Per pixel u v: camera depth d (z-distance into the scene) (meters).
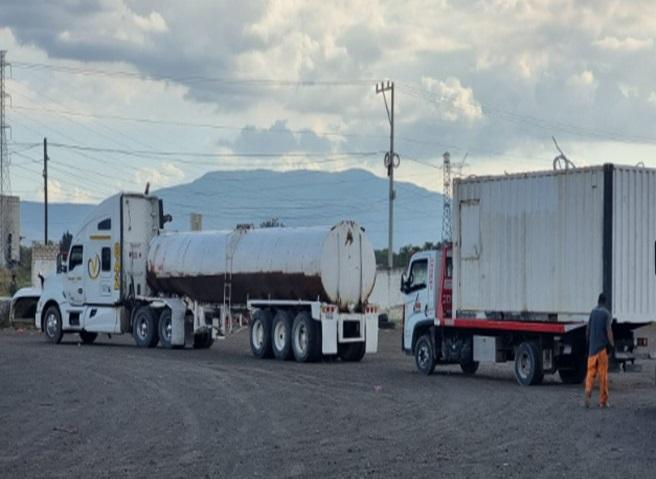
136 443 15.83
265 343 33.28
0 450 15.19
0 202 74.56
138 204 39.41
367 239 33.28
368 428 17.64
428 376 27.92
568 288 24.48
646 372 30.47
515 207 25.83
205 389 23.58
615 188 23.83
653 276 24.25
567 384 25.86
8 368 28.53
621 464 14.07
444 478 13.05
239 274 34.91
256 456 14.69
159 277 38.19
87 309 39.78
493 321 26.19
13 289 62.59
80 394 22.36
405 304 29.41
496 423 18.34
